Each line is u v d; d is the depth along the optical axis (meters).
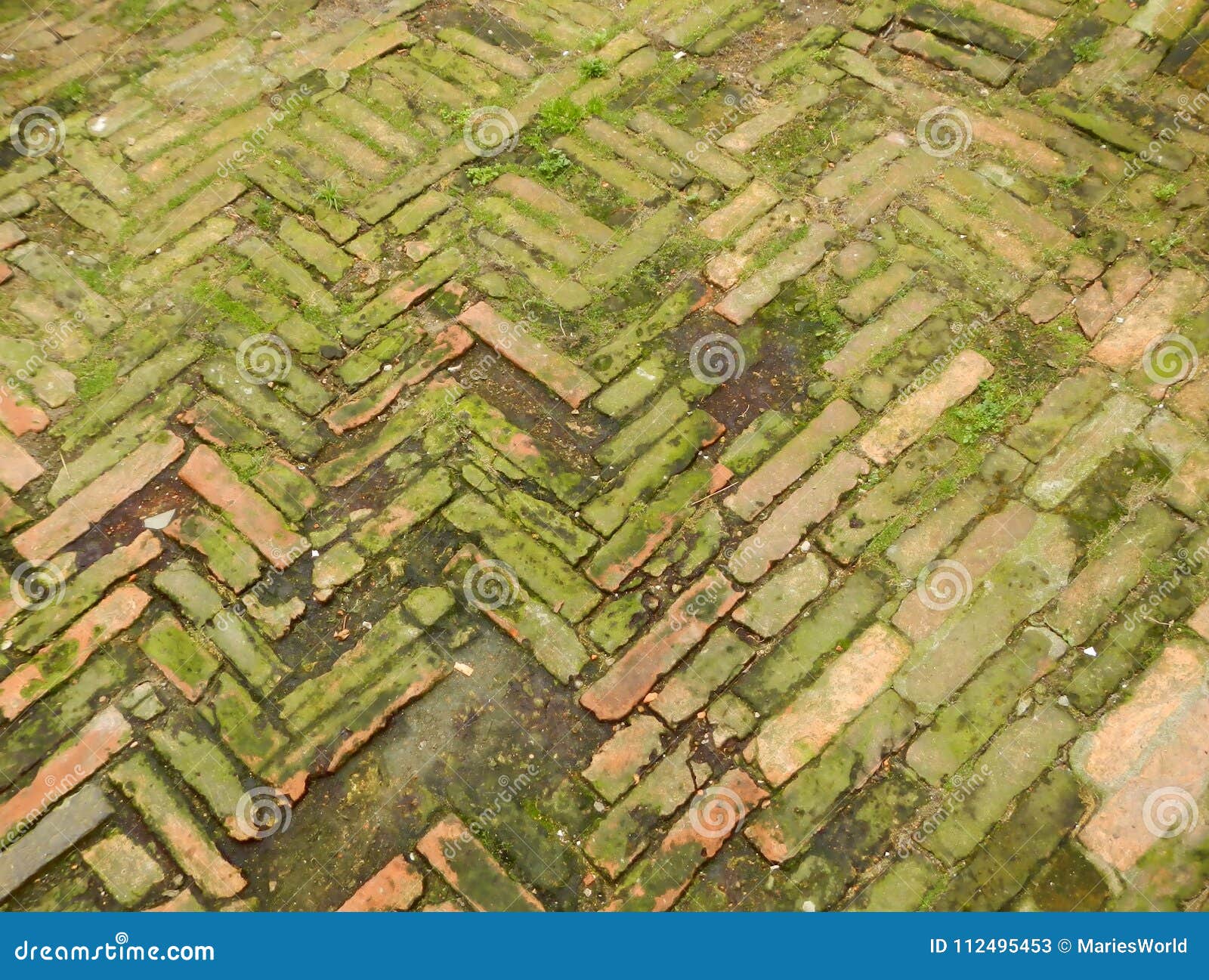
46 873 2.67
